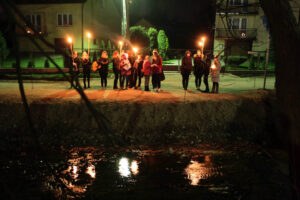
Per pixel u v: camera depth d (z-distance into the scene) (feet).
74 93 38.75
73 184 19.33
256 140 28.99
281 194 17.66
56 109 30.96
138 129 29.17
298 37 11.12
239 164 23.09
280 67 11.42
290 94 10.99
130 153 25.32
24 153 25.13
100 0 99.91
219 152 25.84
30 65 67.05
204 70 40.91
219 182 19.76
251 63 74.95
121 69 41.68
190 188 18.90
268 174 21.02
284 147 26.53
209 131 30.12
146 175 20.92
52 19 89.35
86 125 29.40
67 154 24.97
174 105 32.35
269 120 30.73
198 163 23.32
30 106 31.19
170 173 21.29
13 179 19.62
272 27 11.78
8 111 30.35
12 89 42.75
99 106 31.45
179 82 55.77
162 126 29.89
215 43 94.12
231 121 31.42
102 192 18.17
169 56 107.86
